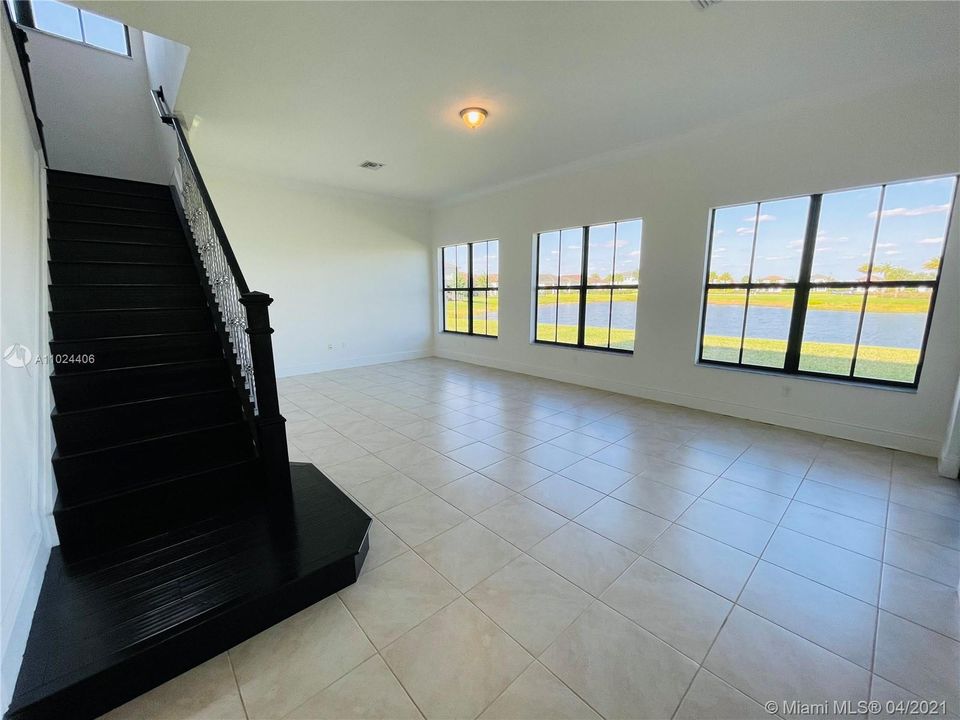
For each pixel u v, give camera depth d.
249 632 1.65
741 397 4.22
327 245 6.54
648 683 1.46
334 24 2.46
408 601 1.83
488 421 4.24
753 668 1.51
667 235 4.55
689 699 1.40
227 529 2.10
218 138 4.32
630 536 2.29
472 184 6.26
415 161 5.12
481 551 2.17
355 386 5.74
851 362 3.62
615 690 1.43
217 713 1.36
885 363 3.46
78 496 1.99
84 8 2.30
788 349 3.94
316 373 6.60
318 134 4.20
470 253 7.24
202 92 3.30
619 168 4.87
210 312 3.16
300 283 6.34
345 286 6.80
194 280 3.47
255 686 1.45
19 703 1.23
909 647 1.59
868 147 3.26
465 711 1.36
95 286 2.91
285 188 6.03
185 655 1.50
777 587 1.91
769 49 2.75
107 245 3.28
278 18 2.41
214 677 1.48
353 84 3.18
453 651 1.58
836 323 3.65
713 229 4.28
